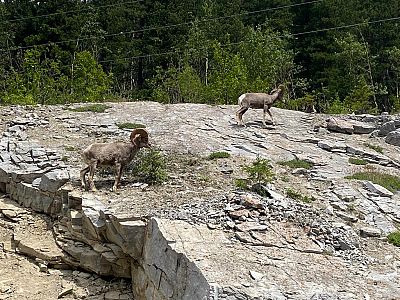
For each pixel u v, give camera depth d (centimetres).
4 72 3844
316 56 4459
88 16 4744
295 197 1256
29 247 1235
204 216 1074
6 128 1752
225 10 4966
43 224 1330
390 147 1839
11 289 1131
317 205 1237
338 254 1012
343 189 1357
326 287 861
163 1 5144
